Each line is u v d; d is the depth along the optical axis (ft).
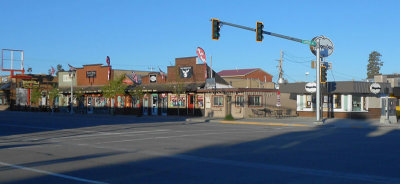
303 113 140.26
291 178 32.07
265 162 40.45
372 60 307.17
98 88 182.19
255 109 137.49
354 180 31.24
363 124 102.37
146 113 163.63
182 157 44.29
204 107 145.18
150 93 162.09
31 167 37.65
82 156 45.27
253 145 55.57
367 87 124.57
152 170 35.94
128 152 48.62
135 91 155.63
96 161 41.45
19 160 42.27
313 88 122.83
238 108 136.36
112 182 30.55
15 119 132.98
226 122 116.37
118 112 176.04
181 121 122.93
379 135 71.67
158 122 116.37
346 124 102.58
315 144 56.49
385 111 104.88
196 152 48.44
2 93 252.62
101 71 185.06
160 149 51.44
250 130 84.64
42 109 209.67
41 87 226.38
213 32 72.69
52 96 182.29
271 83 200.44
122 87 158.40
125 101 172.96
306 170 35.76
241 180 31.30
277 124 105.09
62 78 207.72
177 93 145.59
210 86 142.72
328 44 114.73
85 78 193.67
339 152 47.75
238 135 71.72
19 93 231.91
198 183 30.19
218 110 140.46
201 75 146.82
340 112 129.08
